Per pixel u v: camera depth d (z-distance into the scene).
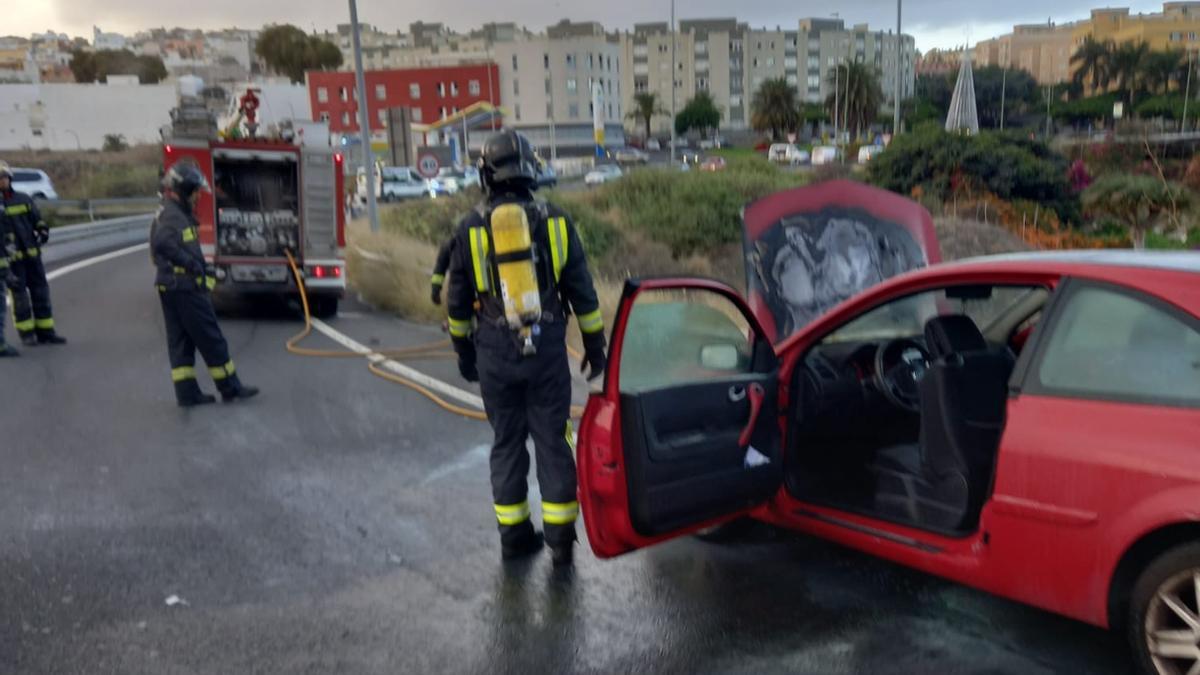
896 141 23.98
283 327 11.88
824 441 4.56
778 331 6.66
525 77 102.00
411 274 13.17
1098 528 3.08
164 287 7.32
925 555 3.69
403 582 4.35
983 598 4.05
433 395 7.89
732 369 4.21
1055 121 82.62
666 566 4.48
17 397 7.87
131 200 30.78
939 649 3.63
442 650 3.74
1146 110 69.44
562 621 3.96
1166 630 3.00
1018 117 90.94
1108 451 3.06
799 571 4.38
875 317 4.93
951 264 3.92
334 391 8.13
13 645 3.74
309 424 7.05
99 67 136.12
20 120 76.12
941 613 3.93
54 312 12.66
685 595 4.17
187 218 7.45
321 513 5.22
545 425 4.43
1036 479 3.25
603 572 4.43
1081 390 3.23
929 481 3.96
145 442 6.58
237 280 12.12
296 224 12.32
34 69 153.75
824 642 3.72
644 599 4.14
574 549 4.72
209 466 6.04
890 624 3.85
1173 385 3.02
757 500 4.13
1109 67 93.94
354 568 4.50
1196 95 77.31
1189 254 3.48
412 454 6.29
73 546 4.74
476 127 74.00
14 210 9.85
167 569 4.48
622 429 3.84
